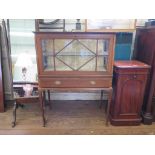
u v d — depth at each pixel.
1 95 2.47
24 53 2.33
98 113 2.53
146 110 2.24
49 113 2.50
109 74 1.99
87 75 1.99
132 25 2.34
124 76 2.04
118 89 2.09
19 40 2.31
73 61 2.04
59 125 2.24
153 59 2.05
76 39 1.90
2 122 2.28
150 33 2.10
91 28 2.32
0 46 2.44
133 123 2.23
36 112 2.53
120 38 2.49
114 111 2.20
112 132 2.12
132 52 2.58
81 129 2.17
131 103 2.16
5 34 2.21
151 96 2.15
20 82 2.26
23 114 2.47
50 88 2.03
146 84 2.17
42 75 1.98
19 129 2.15
